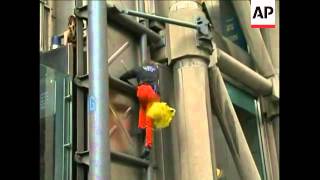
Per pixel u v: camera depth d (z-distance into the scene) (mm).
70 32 6328
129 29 6594
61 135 5883
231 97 8617
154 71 6270
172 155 6617
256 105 9117
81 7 6195
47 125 5988
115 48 6348
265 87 8844
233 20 9719
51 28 7805
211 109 7250
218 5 9641
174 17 7070
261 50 9023
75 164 5707
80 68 6023
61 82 6074
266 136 9023
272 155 8906
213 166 6508
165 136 6656
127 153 6051
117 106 6090
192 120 6590
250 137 8930
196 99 6691
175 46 6949
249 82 8555
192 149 6457
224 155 7949
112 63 6262
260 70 9055
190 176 6367
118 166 5824
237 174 7875
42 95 6105
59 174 5742
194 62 6852
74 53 6246
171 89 6941
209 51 6980
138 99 6277
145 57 6656
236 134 7348
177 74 6879
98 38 5621
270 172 8820
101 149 5293
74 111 5906
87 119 5742
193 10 7066
